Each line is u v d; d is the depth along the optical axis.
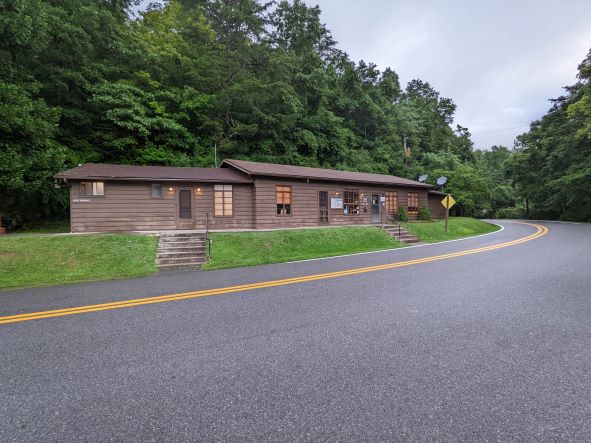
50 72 16.67
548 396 2.53
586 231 18.52
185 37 25.03
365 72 37.00
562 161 30.81
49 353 3.42
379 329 4.02
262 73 25.89
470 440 2.04
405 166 34.06
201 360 3.21
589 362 3.12
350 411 2.35
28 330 4.12
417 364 3.07
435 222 20.64
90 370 3.03
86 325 4.29
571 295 5.56
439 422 2.22
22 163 12.86
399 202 20.78
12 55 12.62
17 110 12.32
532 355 3.27
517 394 2.56
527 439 2.05
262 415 2.31
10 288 6.77
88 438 2.09
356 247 13.78
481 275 7.31
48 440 2.07
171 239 11.55
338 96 33.28
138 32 22.25
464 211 35.25
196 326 4.20
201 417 2.30
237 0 27.84
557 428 2.15
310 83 27.86
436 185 30.80
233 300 5.49
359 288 6.24
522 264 8.62
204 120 21.91
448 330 3.97
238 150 23.61
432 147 41.34
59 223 16.64
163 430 2.16
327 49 41.56
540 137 35.34
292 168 17.95
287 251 12.14
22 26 11.16
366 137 34.91
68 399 2.55
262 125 24.28
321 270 8.39
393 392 2.59
